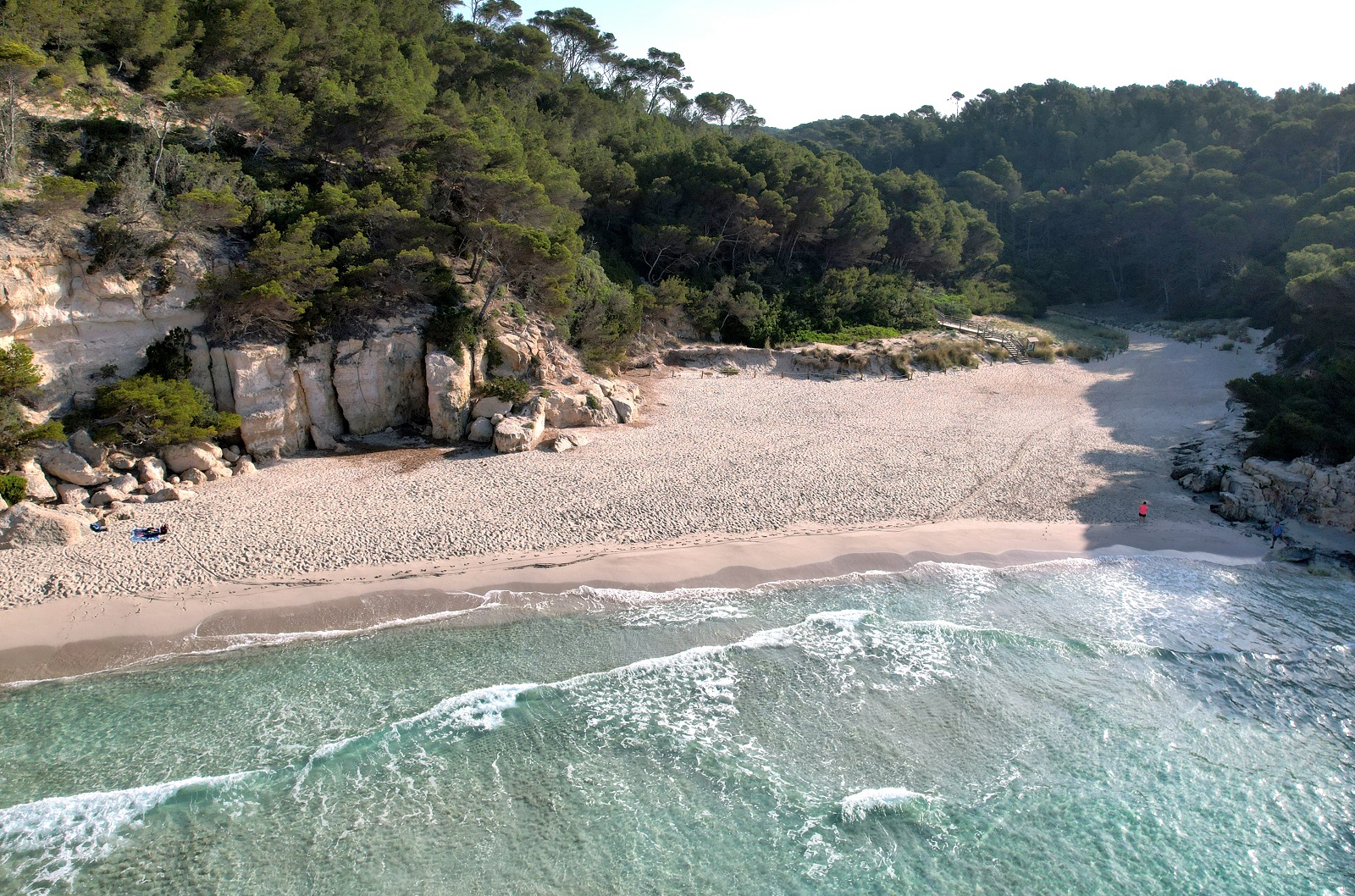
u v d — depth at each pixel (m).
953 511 32.09
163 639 21.31
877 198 75.25
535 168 46.88
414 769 17.69
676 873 15.46
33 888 14.50
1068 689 21.06
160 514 27.67
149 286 31.25
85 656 20.48
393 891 14.82
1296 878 15.59
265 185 38.31
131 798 16.34
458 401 36.44
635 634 22.92
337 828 16.11
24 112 32.56
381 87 44.81
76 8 36.69
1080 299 96.06
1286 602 25.67
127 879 14.81
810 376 55.28
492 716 19.28
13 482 26.28
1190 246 86.56
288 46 43.22
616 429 40.09
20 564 23.78
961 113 136.38
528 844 15.96
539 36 68.06
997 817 16.92
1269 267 70.50
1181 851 16.20
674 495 31.88
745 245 64.12
